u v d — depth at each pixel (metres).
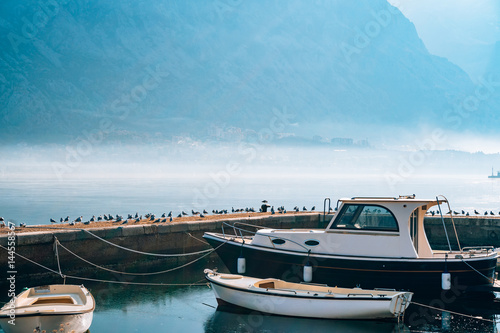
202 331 17.17
